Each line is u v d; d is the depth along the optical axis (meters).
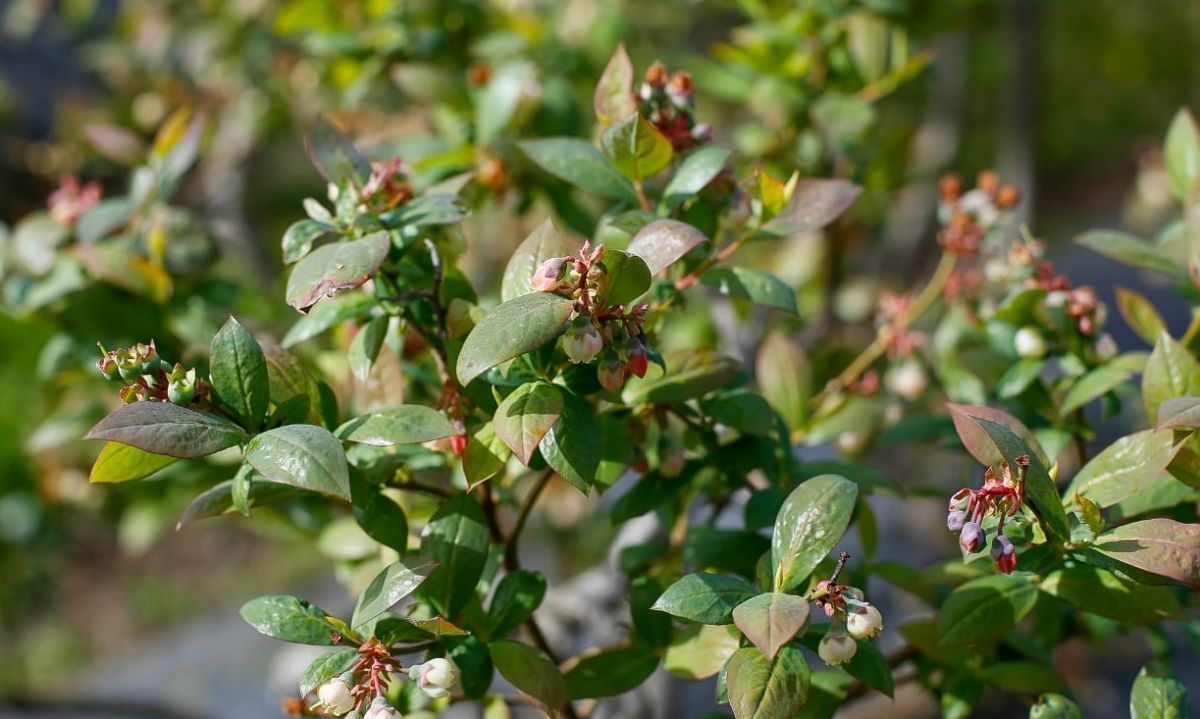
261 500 1.04
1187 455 1.03
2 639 3.45
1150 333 1.16
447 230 1.10
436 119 1.45
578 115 1.38
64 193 1.32
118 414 0.97
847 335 1.77
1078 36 5.82
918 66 1.40
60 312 1.30
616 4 1.69
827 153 1.42
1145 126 6.20
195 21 2.32
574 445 1.00
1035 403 1.17
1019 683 1.12
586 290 0.97
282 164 4.88
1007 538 1.00
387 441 1.00
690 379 1.06
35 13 3.26
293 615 1.01
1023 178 2.18
